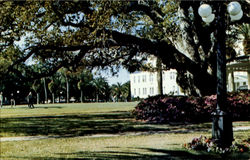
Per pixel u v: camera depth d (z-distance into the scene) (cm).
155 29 1627
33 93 7600
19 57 1538
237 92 1582
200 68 1653
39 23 1371
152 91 6131
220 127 677
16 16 1295
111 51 1822
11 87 6662
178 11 1700
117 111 2389
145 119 1552
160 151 688
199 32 1703
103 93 8850
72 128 1273
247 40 1675
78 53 1633
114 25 1384
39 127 1337
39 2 1283
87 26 1363
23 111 2669
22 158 671
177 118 1455
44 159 647
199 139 733
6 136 1099
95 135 1062
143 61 2050
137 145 793
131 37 1569
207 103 1466
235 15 718
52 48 1518
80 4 1340
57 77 8156
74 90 8381
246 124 1262
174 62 1655
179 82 1928
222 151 642
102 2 1262
